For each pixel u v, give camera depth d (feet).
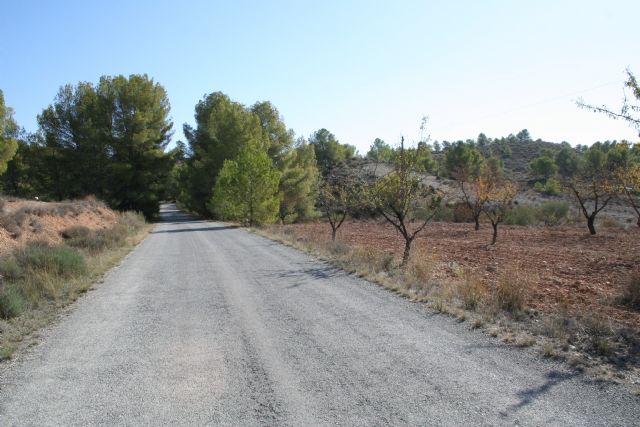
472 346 17.99
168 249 58.65
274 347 18.63
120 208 152.15
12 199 73.72
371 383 14.66
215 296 29.12
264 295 28.84
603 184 69.00
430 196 44.42
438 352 17.40
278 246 58.44
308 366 16.37
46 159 141.28
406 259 39.04
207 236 79.46
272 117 165.27
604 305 25.52
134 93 141.79
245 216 110.73
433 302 24.71
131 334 21.25
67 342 20.29
